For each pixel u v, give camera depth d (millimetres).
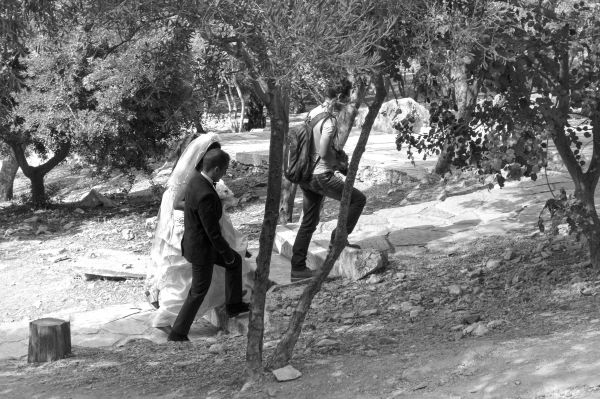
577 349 4902
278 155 5336
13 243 13469
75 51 13414
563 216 6828
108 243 13102
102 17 4996
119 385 5836
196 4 4590
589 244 7152
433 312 7203
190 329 8141
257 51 4590
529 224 9562
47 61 13836
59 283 10930
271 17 4445
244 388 5277
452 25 5281
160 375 6070
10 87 6281
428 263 8773
